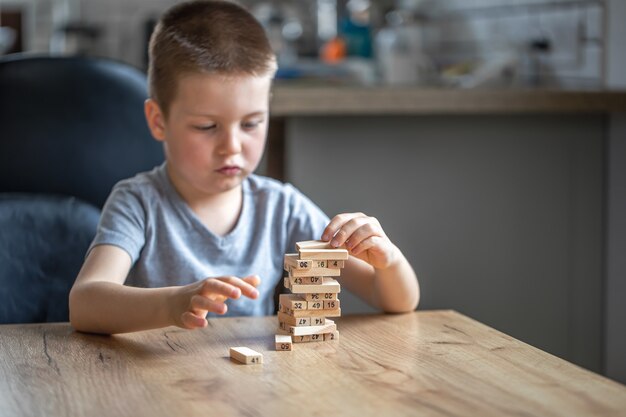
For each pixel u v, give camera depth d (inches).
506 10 135.0
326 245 48.2
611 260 106.8
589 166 105.4
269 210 66.6
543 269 105.6
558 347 107.0
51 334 47.9
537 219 104.8
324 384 37.9
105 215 61.4
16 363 41.8
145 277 62.6
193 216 63.7
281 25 176.6
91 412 34.7
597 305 107.0
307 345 44.9
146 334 47.6
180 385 37.9
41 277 65.0
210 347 44.6
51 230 66.1
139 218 62.0
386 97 95.9
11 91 71.1
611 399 35.9
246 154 58.9
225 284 44.9
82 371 40.3
